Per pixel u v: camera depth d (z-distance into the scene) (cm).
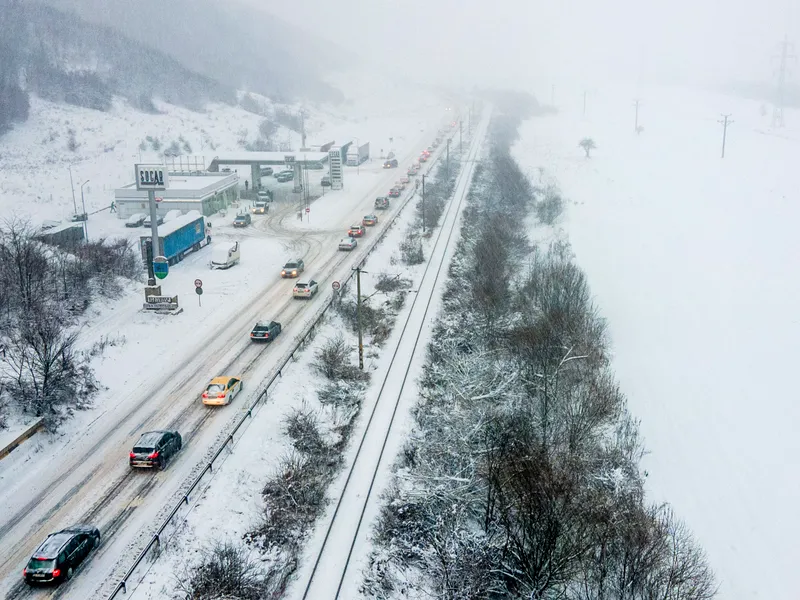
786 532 3419
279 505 3219
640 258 7481
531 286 6009
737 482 3797
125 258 6681
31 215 9056
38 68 14775
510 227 8381
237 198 10612
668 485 3775
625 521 3008
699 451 4078
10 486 3300
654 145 14625
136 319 5478
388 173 13288
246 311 5803
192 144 14525
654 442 4172
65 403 3981
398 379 4662
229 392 4150
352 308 5888
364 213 9844
